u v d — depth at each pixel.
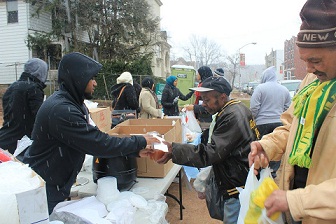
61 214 1.70
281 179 1.41
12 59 19.86
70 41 20.92
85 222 1.66
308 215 1.04
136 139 2.04
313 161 1.17
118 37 21.25
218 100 2.17
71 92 2.03
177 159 2.04
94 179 2.37
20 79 3.21
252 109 4.59
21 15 19.30
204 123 4.80
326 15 1.06
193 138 3.91
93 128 1.89
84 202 1.94
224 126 2.01
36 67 3.21
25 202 1.10
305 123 1.23
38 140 1.91
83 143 1.86
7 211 1.06
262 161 1.45
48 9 19.11
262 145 1.49
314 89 1.25
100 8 20.39
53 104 1.85
